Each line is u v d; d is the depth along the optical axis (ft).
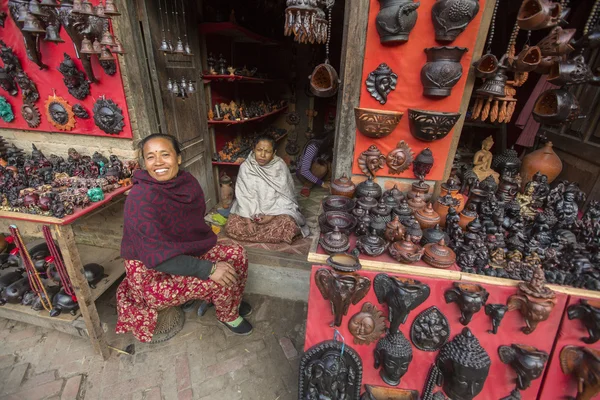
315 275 5.07
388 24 5.24
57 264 6.47
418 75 5.77
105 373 6.70
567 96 4.97
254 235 9.20
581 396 4.85
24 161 8.49
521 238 5.51
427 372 5.41
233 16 10.64
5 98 8.68
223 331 7.84
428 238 5.53
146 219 5.58
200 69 10.79
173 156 5.90
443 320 5.07
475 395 4.95
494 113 5.69
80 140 8.93
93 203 6.68
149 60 8.42
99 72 7.79
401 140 6.36
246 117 12.07
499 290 4.83
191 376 6.68
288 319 8.29
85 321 6.51
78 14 6.38
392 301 4.83
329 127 16.58
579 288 4.83
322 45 15.89
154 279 6.13
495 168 8.34
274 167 9.80
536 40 10.09
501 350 5.06
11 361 6.91
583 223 5.62
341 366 5.26
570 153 8.03
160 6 8.60
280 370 6.88
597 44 4.70
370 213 6.04
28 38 7.22
